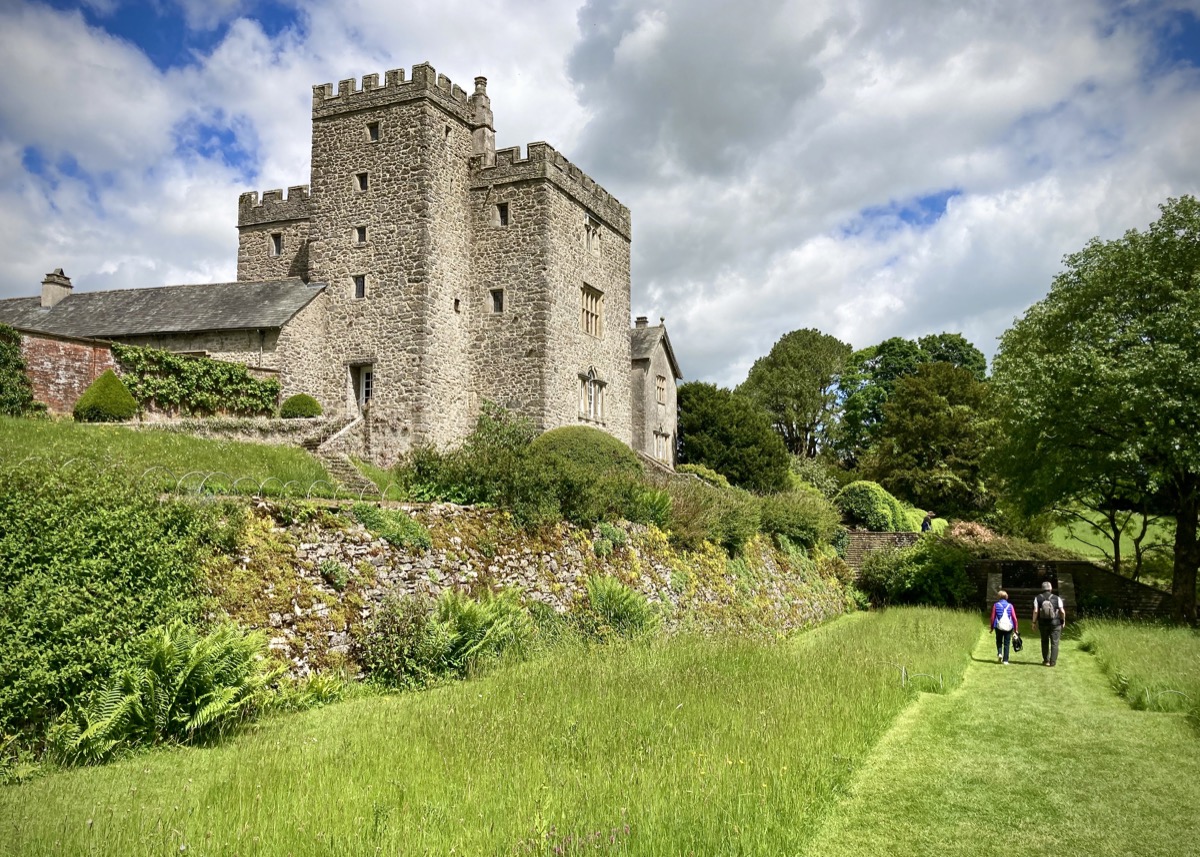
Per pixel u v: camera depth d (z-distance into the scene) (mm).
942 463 41281
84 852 5488
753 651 13617
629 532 19141
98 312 31625
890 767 8500
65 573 8805
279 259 34281
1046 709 11500
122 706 8164
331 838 5617
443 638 11953
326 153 30047
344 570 12094
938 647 15969
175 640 8859
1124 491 25562
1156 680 12172
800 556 28016
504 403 29609
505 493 16328
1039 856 6234
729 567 22156
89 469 10023
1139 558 28203
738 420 41656
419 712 9234
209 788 6793
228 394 25656
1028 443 24172
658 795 6645
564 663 12047
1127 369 21141
